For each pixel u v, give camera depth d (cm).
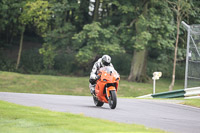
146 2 13988
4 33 19562
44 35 14938
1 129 2455
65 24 14812
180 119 3700
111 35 13562
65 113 3378
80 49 13438
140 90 12875
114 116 3562
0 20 15738
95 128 2519
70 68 16788
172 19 13562
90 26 13088
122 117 3519
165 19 13338
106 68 4409
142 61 14738
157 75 8325
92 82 4603
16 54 18138
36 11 14875
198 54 7144
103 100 4450
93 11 16000
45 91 12138
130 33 13938
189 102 5428
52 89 12388
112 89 4259
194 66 7194
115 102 4219
